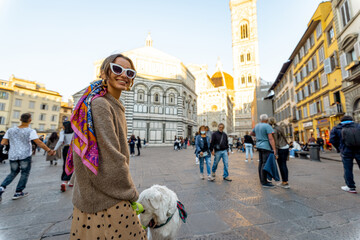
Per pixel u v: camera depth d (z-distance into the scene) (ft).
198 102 199.72
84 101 3.54
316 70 62.90
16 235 7.98
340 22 48.39
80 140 3.32
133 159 37.01
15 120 139.33
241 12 210.38
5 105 136.15
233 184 15.96
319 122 61.82
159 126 94.68
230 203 11.35
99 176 3.09
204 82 201.87
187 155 45.88
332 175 19.62
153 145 91.30
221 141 17.60
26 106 145.28
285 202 11.40
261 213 9.81
